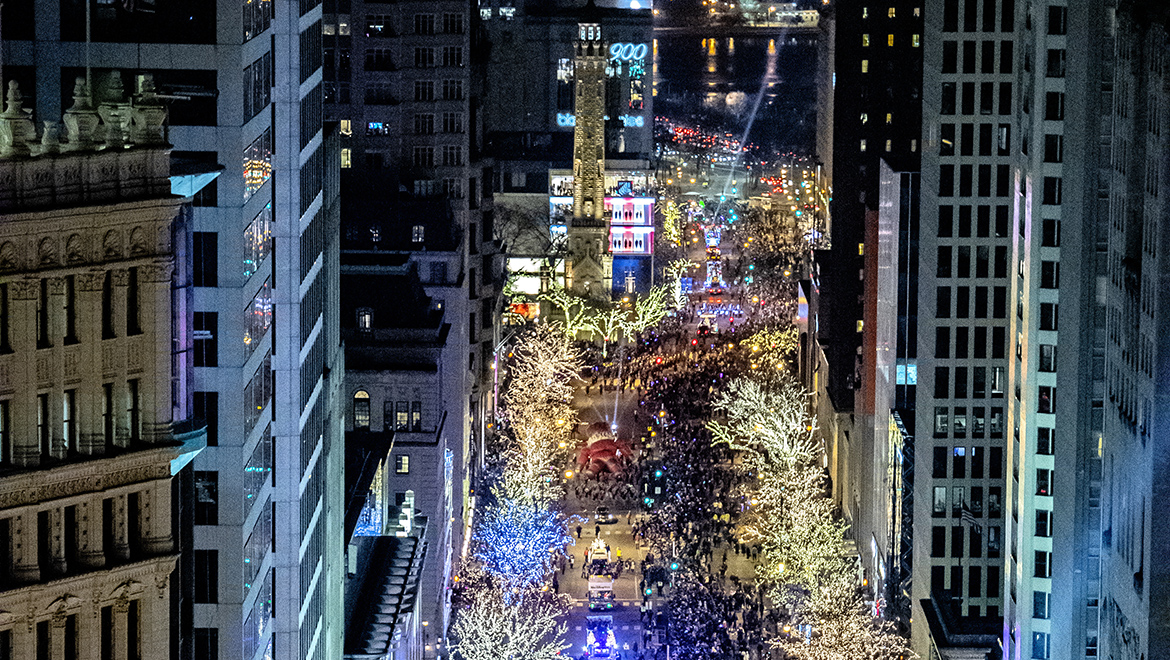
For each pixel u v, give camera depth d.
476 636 177.62
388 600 162.12
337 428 145.50
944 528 186.75
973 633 172.75
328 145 137.50
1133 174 124.00
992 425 184.88
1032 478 151.62
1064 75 148.88
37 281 73.62
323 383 133.62
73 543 76.50
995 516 186.38
